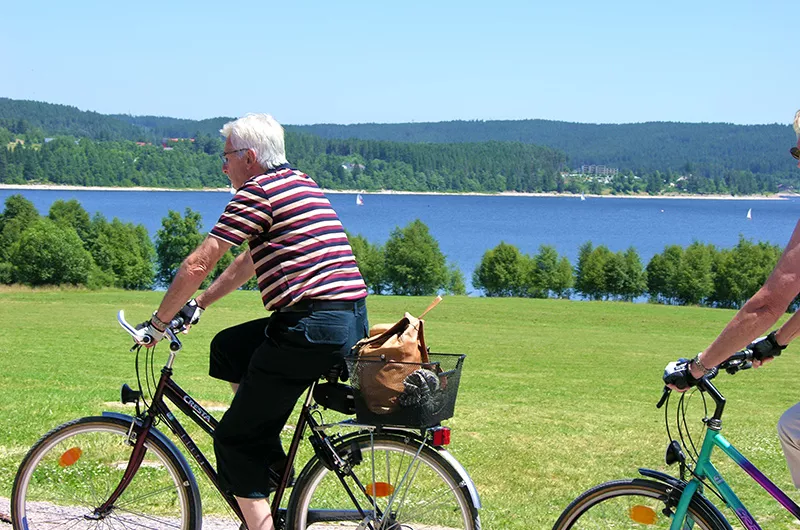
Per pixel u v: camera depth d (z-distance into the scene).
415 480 3.67
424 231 104.81
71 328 39.47
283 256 3.54
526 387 25.88
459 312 63.56
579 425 14.79
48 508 4.07
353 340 3.61
